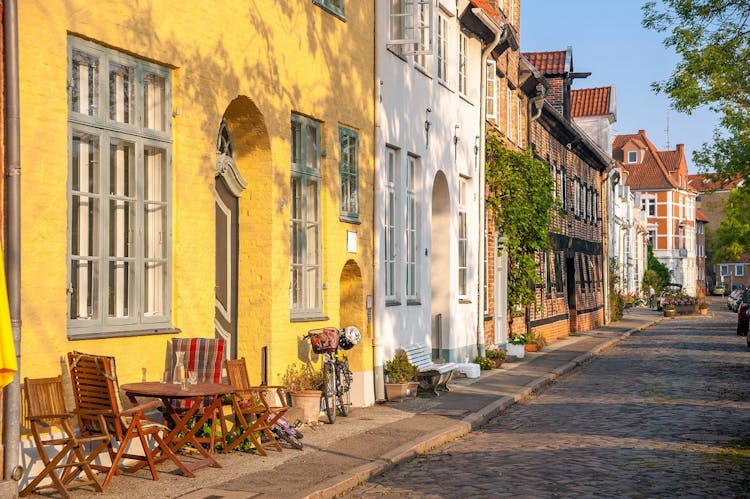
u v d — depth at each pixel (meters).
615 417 15.34
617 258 68.88
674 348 33.66
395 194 18.00
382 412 15.12
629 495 9.36
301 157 13.95
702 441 12.78
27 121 8.45
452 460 11.45
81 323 9.23
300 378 13.44
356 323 15.98
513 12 29.23
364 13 16.06
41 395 8.52
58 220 8.75
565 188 39.72
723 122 25.17
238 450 11.08
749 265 71.38
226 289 12.66
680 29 21.44
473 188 23.59
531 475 10.38
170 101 10.59
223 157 12.34
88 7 9.16
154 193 10.44
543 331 34.16
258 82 12.34
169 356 10.38
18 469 8.11
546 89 32.50
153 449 10.18
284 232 13.05
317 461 10.60
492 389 18.88
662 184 114.94
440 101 20.66
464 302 22.84
